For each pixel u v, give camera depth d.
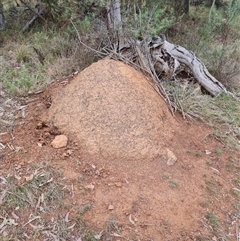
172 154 2.74
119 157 2.65
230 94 3.87
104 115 2.80
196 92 3.78
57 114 2.97
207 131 3.21
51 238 2.16
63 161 2.60
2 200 2.34
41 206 2.32
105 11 4.10
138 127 2.77
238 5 5.05
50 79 3.81
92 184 2.45
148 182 2.51
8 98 3.46
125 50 3.78
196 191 2.53
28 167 2.56
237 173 2.80
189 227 2.29
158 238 2.20
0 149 2.73
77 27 4.62
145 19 3.89
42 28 5.22
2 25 5.33
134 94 2.94
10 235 2.16
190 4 6.85
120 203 2.34
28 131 2.91
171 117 3.16
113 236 2.18
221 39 5.35
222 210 2.46
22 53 4.28
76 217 2.26
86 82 3.01
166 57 3.82
